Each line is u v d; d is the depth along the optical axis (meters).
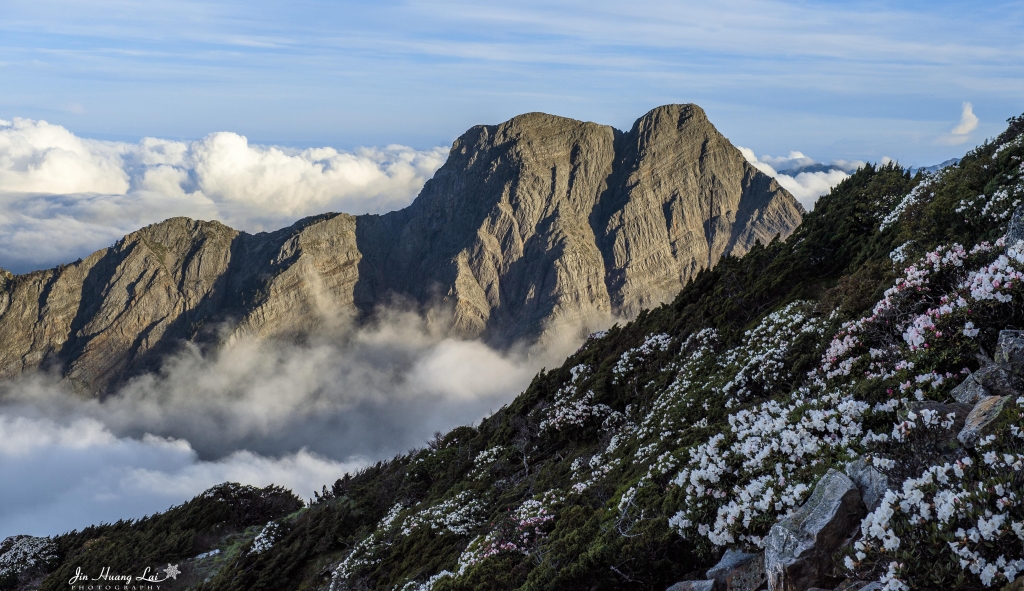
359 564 42.22
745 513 12.99
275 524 68.62
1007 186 27.47
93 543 78.50
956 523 8.84
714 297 54.41
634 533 16.56
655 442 29.41
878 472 11.12
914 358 14.50
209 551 72.44
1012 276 13.50
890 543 9.10
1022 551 8.14
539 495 31.22
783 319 32.69
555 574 17.47
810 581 10.63
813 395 17.91
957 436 10.68
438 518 42.53
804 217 66.62
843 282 29.62
